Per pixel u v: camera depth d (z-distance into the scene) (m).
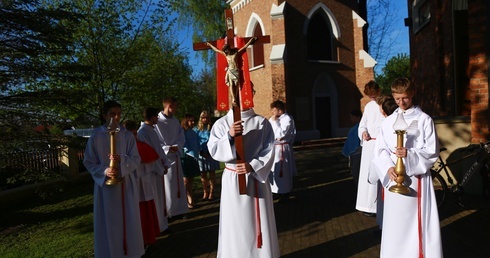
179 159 6.84
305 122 20.52
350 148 7.30
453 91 9.18
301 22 20.44
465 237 5.04
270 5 20.17
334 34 21.27
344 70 21.55
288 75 20.11
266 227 3.87
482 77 7.12
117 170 4.17
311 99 20.75
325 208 7.04
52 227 7.07
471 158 7.17
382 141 3.93
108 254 4.42
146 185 5.15
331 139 20.23
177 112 14.12
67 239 6.15
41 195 7.68
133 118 12.68
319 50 21.28
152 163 5.59
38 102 7.94
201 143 8.10
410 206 3.65
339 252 4.82
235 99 3.71
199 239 5.65
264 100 20.91
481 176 6.96
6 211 8.59
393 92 3.78
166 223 6.00
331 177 10.31
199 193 9.16
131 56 11.35
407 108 3.79
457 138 7.77
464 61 9.04
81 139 8.05
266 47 20.48
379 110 5.95
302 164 13.36
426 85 11.25
